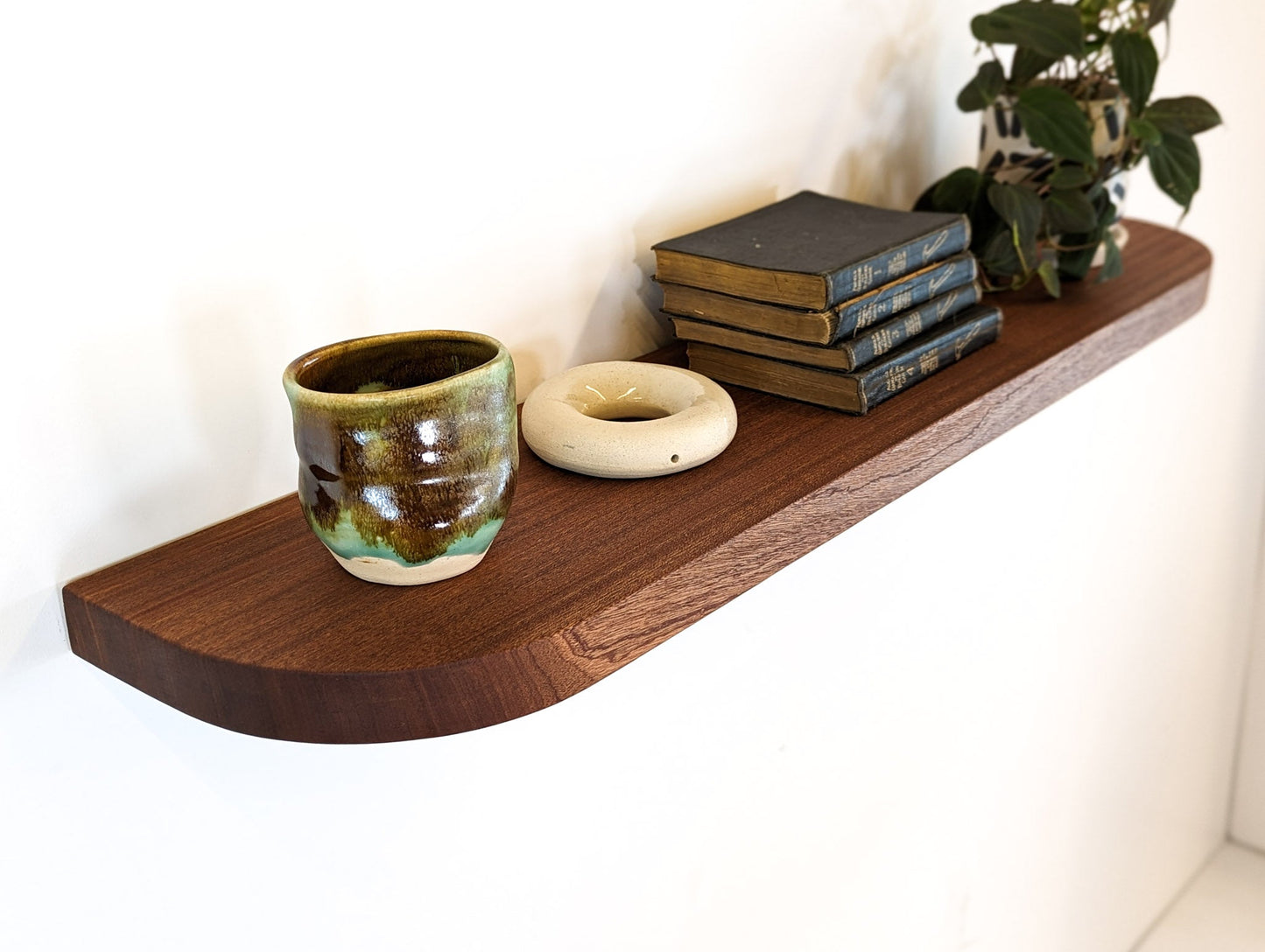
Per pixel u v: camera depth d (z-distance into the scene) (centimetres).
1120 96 84
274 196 54
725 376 71
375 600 50
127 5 47
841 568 88
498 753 69
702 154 74
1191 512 135
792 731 90
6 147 45
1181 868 158
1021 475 103
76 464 50
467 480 49
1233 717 160
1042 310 83
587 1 64
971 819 115
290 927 64
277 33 52
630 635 51
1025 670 115
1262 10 121
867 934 107
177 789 57
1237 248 129
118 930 57
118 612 49
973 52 95
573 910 78
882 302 67
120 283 50
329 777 63
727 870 89
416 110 58
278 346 56
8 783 52
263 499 58
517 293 66
